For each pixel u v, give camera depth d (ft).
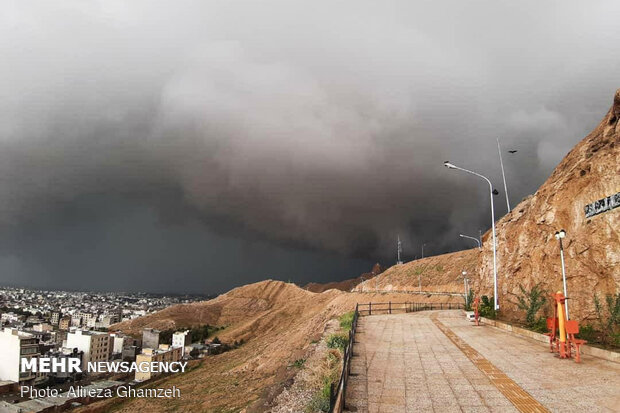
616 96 57.77
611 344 40.14
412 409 23.66
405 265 443.32
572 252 54.54
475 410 23.30
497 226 109.91
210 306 609.01
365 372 33.47
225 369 208.85
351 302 292.40
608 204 47.73
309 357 48.21
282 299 639.35
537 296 60.85
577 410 22.94
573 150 72.64
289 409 31.99
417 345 47.52
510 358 38.60
